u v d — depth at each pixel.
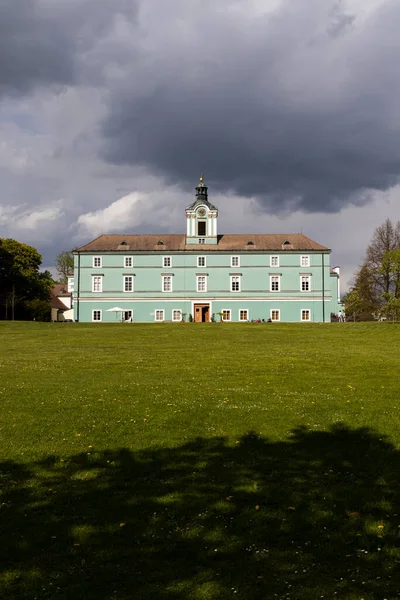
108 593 7.62
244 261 97.12
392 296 67.81
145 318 96.75
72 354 38.34
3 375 27.19
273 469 12.75
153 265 97.19
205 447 14.48
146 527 9.68
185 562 8.51
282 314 96.50
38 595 7.59
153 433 15.80
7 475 12.39
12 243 102.31
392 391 22.12
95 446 14.61
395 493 11.23
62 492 11.36
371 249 93.94
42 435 15.66
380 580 7.90
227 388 22.89
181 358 35.06
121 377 26.38
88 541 9.16
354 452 13.96
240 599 7.46
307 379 25.39
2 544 9.09
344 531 9.52
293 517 10.09
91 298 96.88
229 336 54.22
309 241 99.56
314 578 7.98
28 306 99.94
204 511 10.35
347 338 52.03
